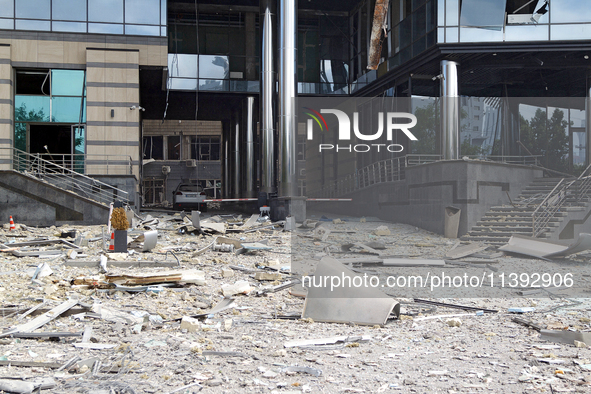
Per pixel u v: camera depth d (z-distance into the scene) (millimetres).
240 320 6992
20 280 9344
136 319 6797
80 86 24562
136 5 24875
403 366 4887
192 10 28938
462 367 4867
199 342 5758
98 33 24531
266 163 25734
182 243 15672
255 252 13984
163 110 33281
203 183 51062
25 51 23969
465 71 22594
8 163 23469
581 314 7570
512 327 6738
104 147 24344
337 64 30031
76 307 7188
